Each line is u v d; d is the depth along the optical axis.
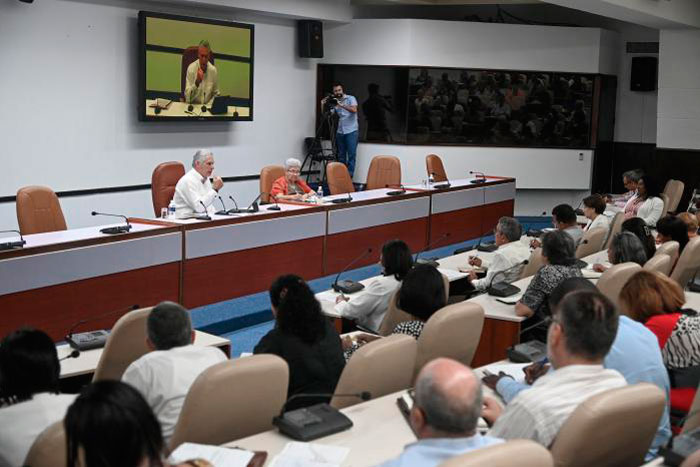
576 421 2.33
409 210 8.60
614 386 2.51
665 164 12.05
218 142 10.52
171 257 5.99
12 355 2.56
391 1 12.45
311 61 12.04
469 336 3.63
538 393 2.49
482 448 1.93
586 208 7.50
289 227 7.01
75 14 8.52
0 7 7.80
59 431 2.17
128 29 9.12
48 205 6.20
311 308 3.42
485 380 3.27
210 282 6.34
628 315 3.55
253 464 2.40
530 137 12.66
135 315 3.49
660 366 3.03
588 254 6.62
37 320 5.16
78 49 8.59
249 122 10.99
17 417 2.50
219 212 6.79
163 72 9.35
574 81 12.62
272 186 8.37
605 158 13.35
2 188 8.04
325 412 2.78
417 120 12.23
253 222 6.64
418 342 3.49
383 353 3.05
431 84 12.16
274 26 11.19
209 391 2.61
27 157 8.23
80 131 8.73
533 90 12.53
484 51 12.27
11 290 4.98
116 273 5.61
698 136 11.77
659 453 2.44
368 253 8.02
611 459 2.48
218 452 2.46
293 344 3.37
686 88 11.71
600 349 2.51
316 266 7.38
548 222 12.77
